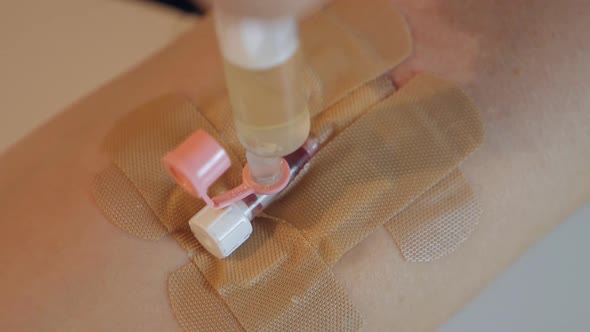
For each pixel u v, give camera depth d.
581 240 0.21
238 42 0.14
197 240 0.17
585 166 0.19
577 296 0.20
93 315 0.17
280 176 0.17
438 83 0.18
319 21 0.19
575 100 0.18
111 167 0.18
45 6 0.26
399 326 0.18
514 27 0.19
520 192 0.18
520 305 0.20
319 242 0.17
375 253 0.17
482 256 0.18
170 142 0.18
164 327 0.17
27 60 0.25
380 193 0.17
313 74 0.18
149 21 0.26
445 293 0.18
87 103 0.19
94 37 0.26
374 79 0.18
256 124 0.15
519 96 0.18
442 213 0.18
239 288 0.17
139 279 0.17
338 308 0.17
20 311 0.17
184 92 0.19
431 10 0.19
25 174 0.18
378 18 0.19
